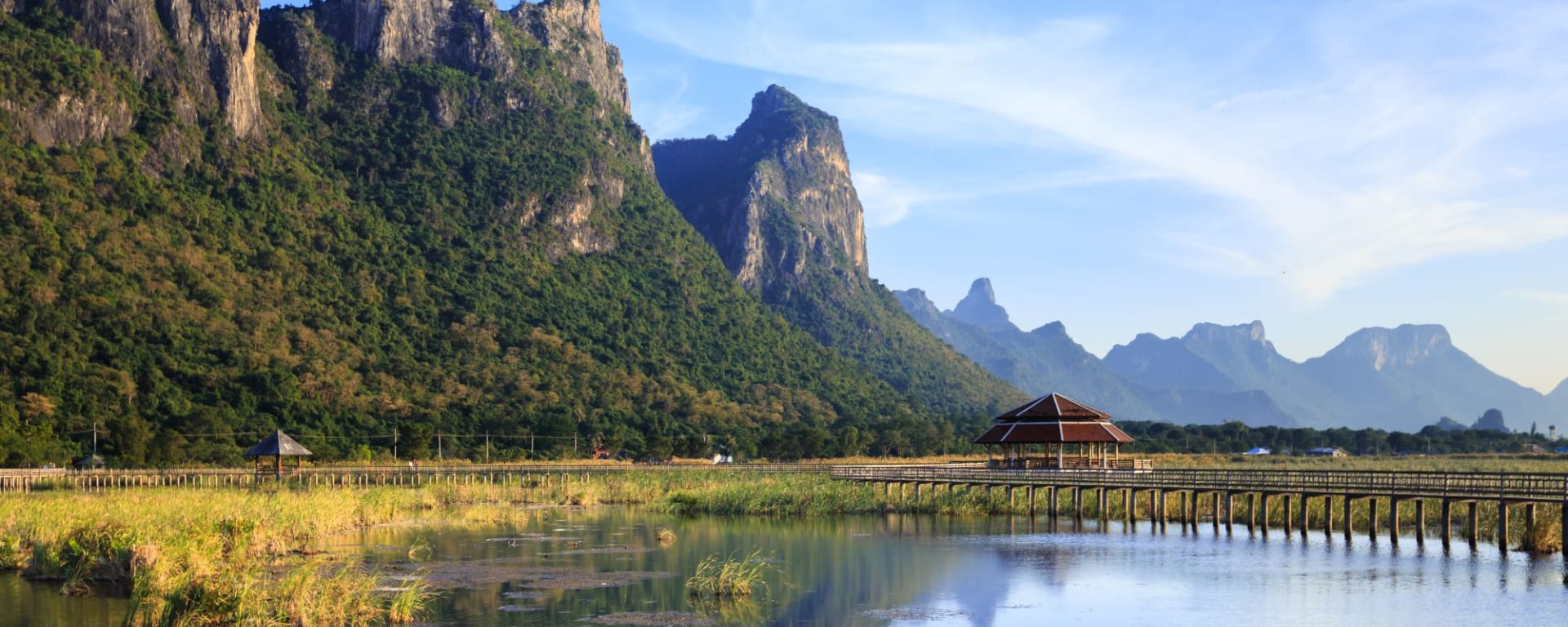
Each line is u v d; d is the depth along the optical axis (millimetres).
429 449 149500
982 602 44031
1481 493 53562
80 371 147000
